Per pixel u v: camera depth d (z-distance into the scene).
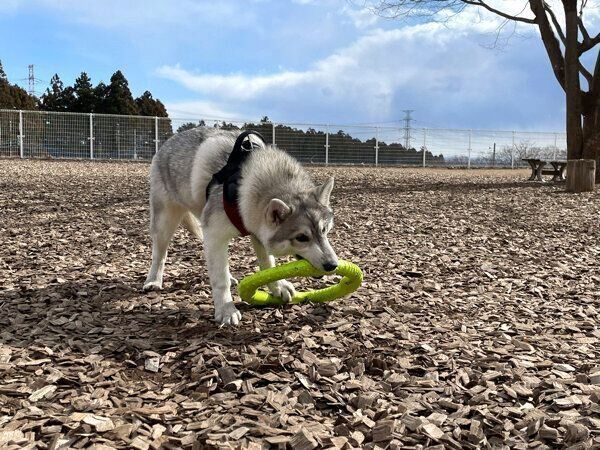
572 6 9.47
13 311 2.49
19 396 1.67
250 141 2.50
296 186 2.37
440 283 3.19
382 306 2.65
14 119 16.11
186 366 1.95
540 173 11.62
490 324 2.47
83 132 16.70
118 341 2.15
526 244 4.47
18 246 3.95
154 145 17.33
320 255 2.23
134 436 1.47
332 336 2.22
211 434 1.47
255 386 1.80
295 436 1.45
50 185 8.33
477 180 11.56
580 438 1.49
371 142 18.66
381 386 1.81
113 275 3.17
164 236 2.88
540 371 1.94
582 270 3.57
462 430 1.55
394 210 6.33
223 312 2.37
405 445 1.47
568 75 9.67
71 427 1.49
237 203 2.31
